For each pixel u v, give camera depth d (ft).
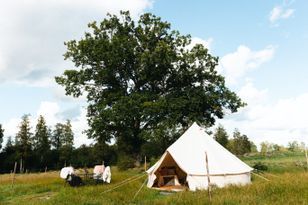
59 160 226.38
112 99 114.62
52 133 276.41
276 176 56.29
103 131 116.37
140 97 109.81
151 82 122.11
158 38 121.90
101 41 116.57
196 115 112.27
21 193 53.11
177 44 121.70
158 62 112.06
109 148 211.20
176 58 114.73
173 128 113.19
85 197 41.93
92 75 120.06
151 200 40.98
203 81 121.49
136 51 119.14
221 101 118.01
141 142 123.13
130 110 106.42
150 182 58.54
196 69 120.06
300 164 88.02
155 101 109.91
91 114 121.49
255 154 177.58
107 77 118.32
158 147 162.50
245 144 206.90
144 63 112.06
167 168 63.62
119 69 119.24
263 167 78.38
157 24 120.37
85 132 119.03
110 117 107.34
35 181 69.92
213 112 119.03
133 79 122.31
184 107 111.14
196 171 53.98
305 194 35.32
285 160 117.19
